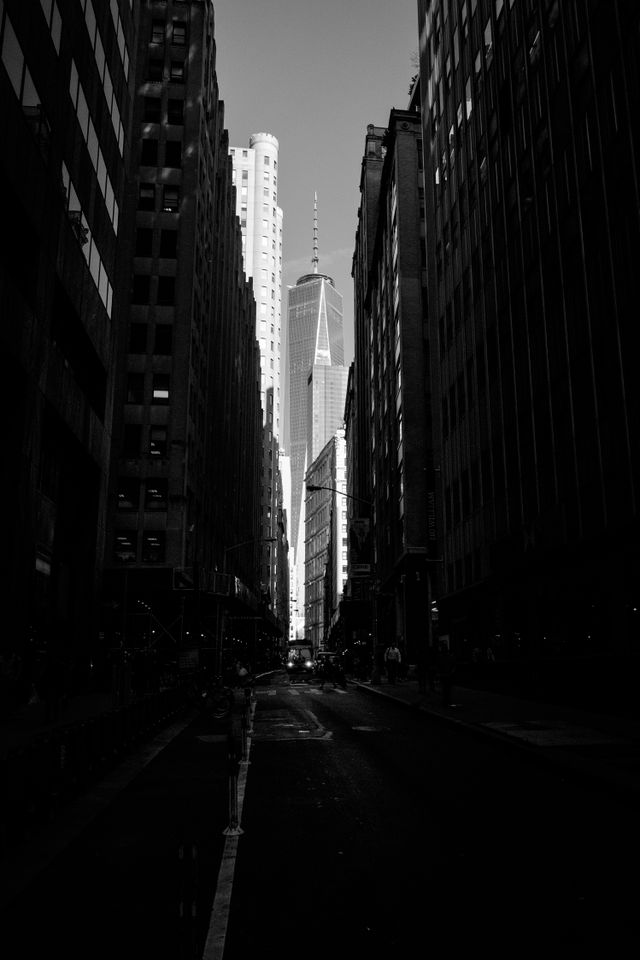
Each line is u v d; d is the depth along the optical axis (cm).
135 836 802
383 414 7419
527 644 2820
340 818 873
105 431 3616
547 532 2586
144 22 5831
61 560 3203
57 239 2656
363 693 3469
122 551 4853
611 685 1842
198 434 5691
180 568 4822
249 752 1461
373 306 8525
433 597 5347
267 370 16975
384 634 6719
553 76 2656
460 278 3988
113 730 1267
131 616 4878
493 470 3278
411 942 503
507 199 3162
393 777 1148
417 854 714
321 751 1459
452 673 2177
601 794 995
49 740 876
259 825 845
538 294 2772
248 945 501
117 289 5259
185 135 5650
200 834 806
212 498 6406
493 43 3400
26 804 782
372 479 8562
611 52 2211
